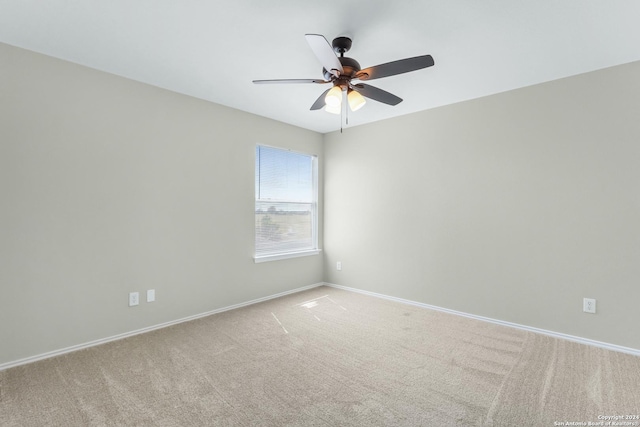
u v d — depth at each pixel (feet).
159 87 9.77
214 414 5.66
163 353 8.05
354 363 7.57
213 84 9.62
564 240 9.05
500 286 10.21
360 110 12.00
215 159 11.19
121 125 8.99
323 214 15.47
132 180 9.20
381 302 12.62
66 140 8.05
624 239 8.18
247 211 12.22
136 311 9.30
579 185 8.82
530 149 9.63
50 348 7.82
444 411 5.78
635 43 7.20
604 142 8.45
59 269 7.96
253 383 6.68
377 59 7.97
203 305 10.87
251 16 6.27
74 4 5.91
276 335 9.26
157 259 9.74
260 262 12.67
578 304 8.83
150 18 6.35
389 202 13.00
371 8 5.99
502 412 5.74
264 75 8.98
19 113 7.40
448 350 8.29
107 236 8.74
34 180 7.59
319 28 6.67
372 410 5.81
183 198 10.34
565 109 9.03
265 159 13.07
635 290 8.04
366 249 13.76
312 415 5.66
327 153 15.28
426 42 7.20
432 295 11.76
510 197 10.00
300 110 12.05
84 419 5.51
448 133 11.34
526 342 8.80
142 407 5.84
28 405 5.89
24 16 6.28
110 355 7.93
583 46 7.36
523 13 6.13
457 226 11.14
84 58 7.98
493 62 8.14
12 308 7.31
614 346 8.27
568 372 7.13
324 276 15.53
